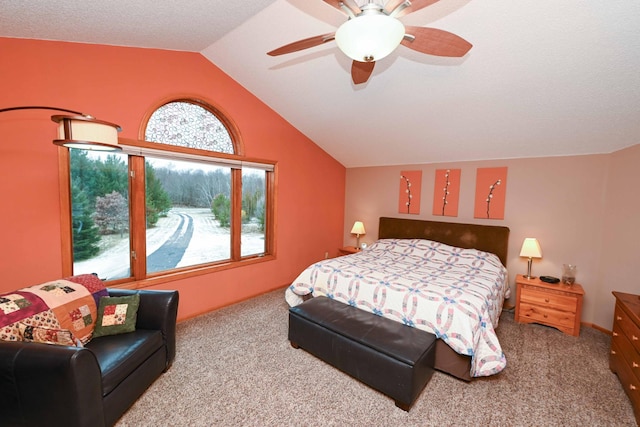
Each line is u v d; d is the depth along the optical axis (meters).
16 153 2.08
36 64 2.13
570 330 2.96
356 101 3.29
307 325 2.45
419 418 1.81
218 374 2.22
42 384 1.32
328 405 1.92
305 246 4.60
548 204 3.43
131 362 1.77
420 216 4.46
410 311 2.35
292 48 1.66
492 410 1.89
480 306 2.21
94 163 2.54
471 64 2.37
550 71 2.24
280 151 4.04
